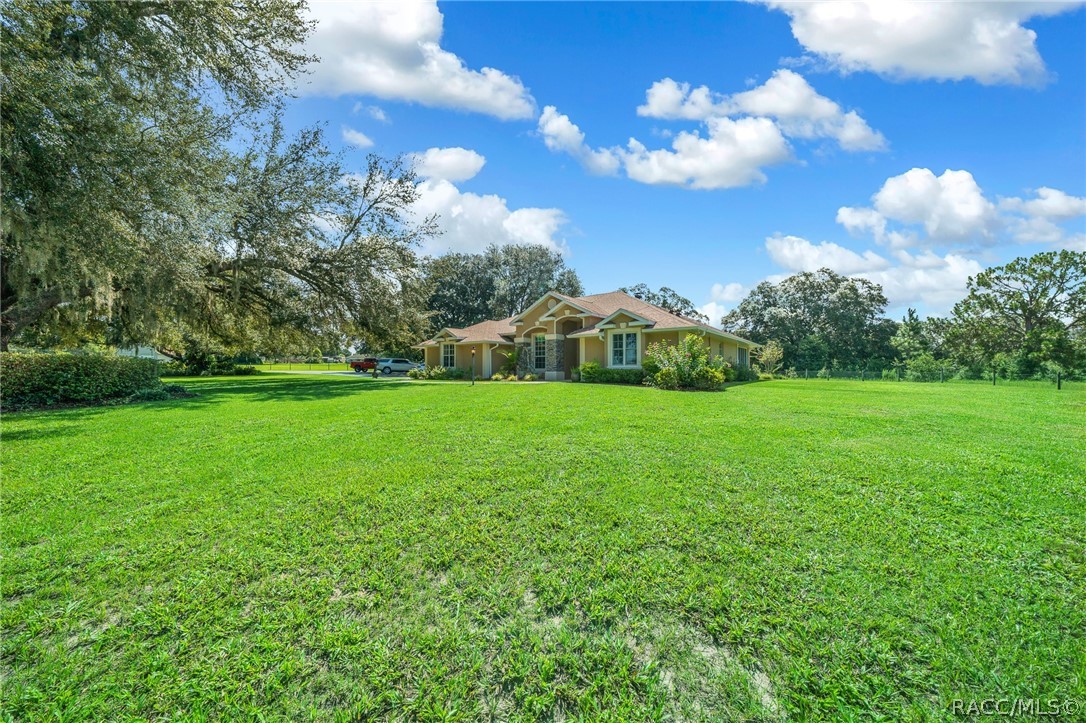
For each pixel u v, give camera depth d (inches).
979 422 336.8
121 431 307.9
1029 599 104.9
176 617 101.0
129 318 629.9
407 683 82.9
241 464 220.8
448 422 337.4
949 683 80.5
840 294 1726.1
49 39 346.0
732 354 1112.2
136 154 347.6
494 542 136.3
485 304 1893.5
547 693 80.4
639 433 287.9
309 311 851.4
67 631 96.4
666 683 82.4
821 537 137.1
